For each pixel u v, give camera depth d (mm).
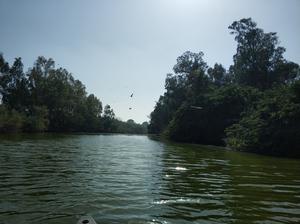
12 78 100625
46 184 14062
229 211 10609
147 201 11516
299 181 17156
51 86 108625
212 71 95562
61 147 36094
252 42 83750
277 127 38656
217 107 61188
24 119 85188
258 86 81812
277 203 11945
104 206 10656
